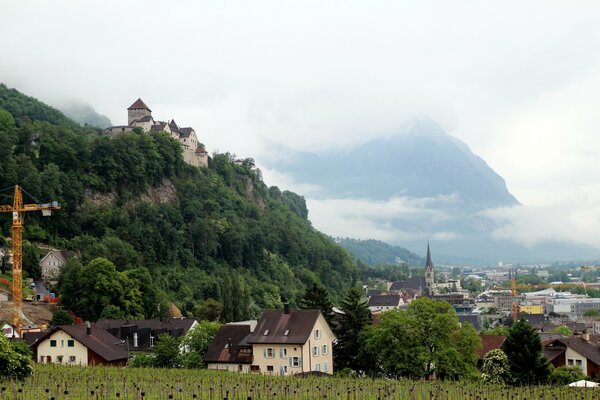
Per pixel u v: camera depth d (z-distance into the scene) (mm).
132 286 188375
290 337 112438
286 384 85250
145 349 140750
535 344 108938
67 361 116375
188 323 155250
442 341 105438
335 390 81375
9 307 189750
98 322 154625
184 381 88375
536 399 82250
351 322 122375
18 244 196000
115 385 81562
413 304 108312
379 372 119062
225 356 116625
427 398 80250
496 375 103000
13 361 76750
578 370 115312
